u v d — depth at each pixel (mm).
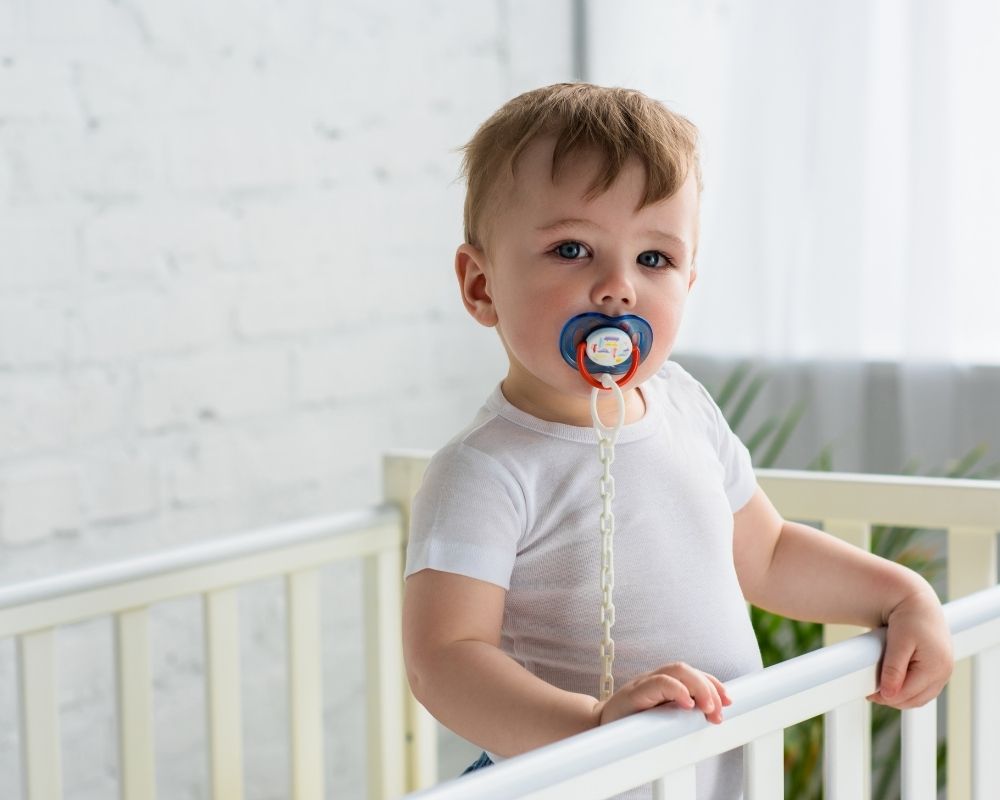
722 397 1807
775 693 754
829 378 1840
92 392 1464
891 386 1848
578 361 834
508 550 871
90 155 1446
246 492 1622
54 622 1021
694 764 712
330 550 1217
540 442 896
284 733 1714
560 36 2004
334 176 1697
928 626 862
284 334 1650
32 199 1400
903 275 1809
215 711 1139
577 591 889
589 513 891
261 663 1680
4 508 1396
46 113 1405
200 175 1550
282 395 1654
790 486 1200
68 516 1450
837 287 1825
